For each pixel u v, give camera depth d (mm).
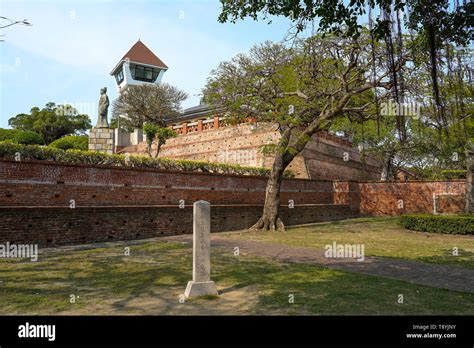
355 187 31641
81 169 14977
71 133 61688
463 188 27625
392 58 6977
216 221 19391
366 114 20375
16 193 13016
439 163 30516
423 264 10109
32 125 59250
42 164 13781
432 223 18891
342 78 18344
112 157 16891
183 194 19109
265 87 20344
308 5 8305
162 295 6703
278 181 19812
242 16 10750
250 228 19891
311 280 7984
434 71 6844
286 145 19891
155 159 18844
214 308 5973
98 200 15461
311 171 32406
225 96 20969
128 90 53750
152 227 16297
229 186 21734
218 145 34469
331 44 18297
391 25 6762
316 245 13742
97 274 8445
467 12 6512
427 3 6535
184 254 11430
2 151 13180
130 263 9844
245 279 8039
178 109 55156
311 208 26031
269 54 21719
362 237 16562
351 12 7953
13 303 6152
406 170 41906
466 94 7984
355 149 41812
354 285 7566
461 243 14758
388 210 30797
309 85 19672
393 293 6973
